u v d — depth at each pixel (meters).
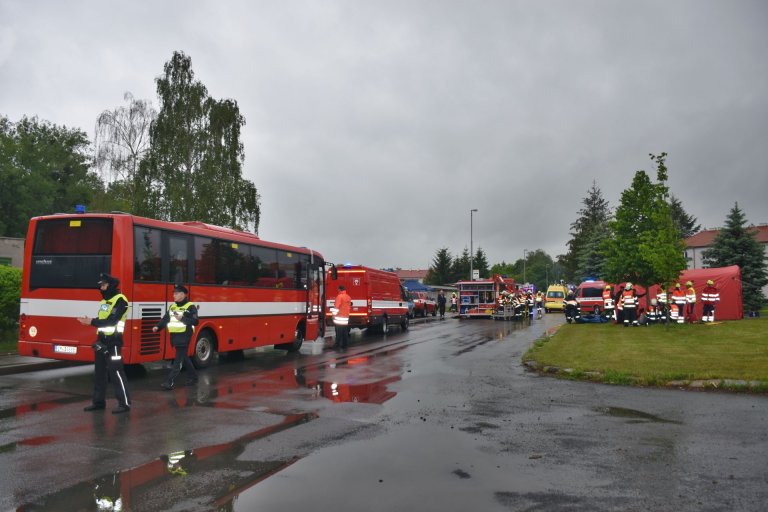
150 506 4.37
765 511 4.28
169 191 37.66
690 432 6.73
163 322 10.17
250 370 12.62
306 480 4.99
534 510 4.30
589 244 60.97
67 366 13.41
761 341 15.59
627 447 6.07
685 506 4.38
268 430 6.88
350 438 6.48
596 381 10.69
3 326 15.70
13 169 49.75
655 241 20.92
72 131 59.78
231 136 40.06
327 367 13.09
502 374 11.79
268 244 15.52
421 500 4.50
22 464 5.46
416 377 11.39
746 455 5.76
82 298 10.73
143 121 43.16
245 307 14.33
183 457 5.70
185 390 9.91
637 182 23.56
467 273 79.56
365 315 22.12
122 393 8.00
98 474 5.15
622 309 23.62
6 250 27.92
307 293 17.47
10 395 9.41
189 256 12.42
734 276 25.88
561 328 24.03
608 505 4.40
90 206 55.69
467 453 5.86
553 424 7.17
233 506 4.37
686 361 12.05
